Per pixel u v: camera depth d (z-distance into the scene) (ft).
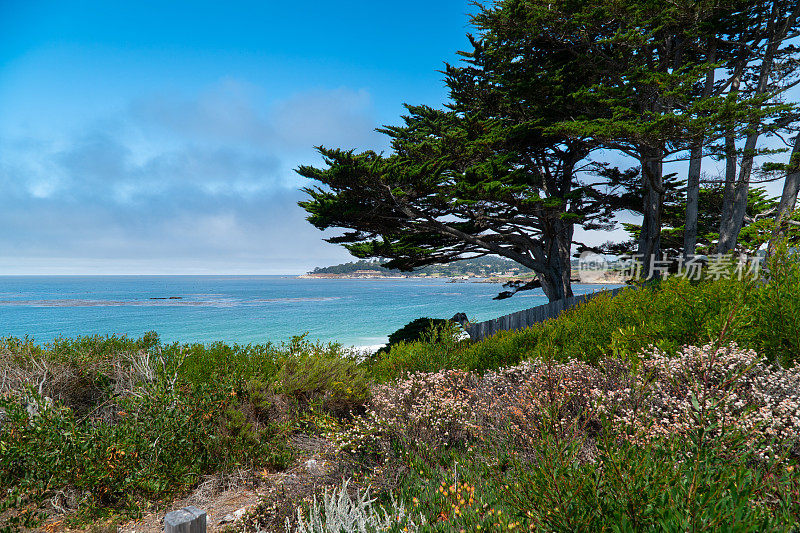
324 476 13.21
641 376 11.86
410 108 72.43
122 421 17.40
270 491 13.29
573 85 54.24
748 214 68.54
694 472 6.25
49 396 19.03
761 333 13.64
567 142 58.03
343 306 262.06
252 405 19.27
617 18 44.32
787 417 9.18
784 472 6.77
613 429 8.98
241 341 117.60
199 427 17.10
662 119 37.76
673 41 52.26
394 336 55.83
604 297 26.27
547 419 8.68
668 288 19.25
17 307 270.67
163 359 22.04
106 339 23.20
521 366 16.25
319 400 19.86
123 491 14.85
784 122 43.04
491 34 50.93
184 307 266.57
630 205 60.85
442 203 52.26
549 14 44.91
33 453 14.32
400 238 66.08
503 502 8.78
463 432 14.55
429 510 9.89
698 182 50.42
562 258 64.75
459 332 25.90
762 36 47.70
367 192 48.65
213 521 13.48
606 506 6.36
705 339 14.23
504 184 51.11
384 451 13.08
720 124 38.45
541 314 42.60
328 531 9.82
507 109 60.64
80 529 13.34
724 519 5.68
